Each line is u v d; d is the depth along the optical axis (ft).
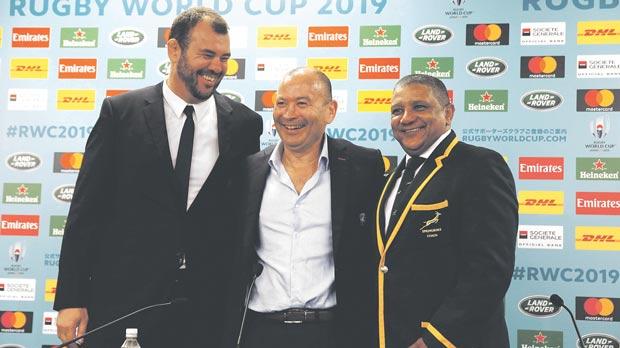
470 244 10.20
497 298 10.02
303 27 15.80
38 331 15.85
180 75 11.69
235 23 15.97
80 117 16.19
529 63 15.07
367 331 10.81
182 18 11.72
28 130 16.24
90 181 11.37
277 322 10.57
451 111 11.39
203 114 11.98
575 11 14.99
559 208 14.80
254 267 10.57
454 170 10.59
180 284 11.29
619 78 14.80
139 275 11.26
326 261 10.84
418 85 11.10
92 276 11.50
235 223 11.53
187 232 11.40
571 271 14.67
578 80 14.92
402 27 15.52
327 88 11.20
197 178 11.66
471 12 15.31
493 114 15.11
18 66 16.35
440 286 10.32
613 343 14.44
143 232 11.36
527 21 15.14
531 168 14.93
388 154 15.42
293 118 10.86
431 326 9.96
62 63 16.28
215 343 11.42
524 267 14.79
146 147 11.49
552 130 14.92
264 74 15.83
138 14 16.21
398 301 10.39
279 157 11.28
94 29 16.28
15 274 15.99
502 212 10.25
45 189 16.12
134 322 11.13
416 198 10.64
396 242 10.59
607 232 14.65
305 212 10.93
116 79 16.16
